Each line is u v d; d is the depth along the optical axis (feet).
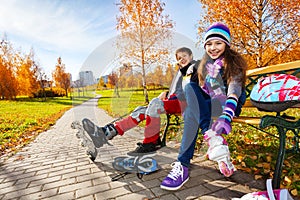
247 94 8.64
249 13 25.02
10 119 25.57
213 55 6.59
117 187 6.23
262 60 26.13
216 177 6.49
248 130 11.58
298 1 23.79
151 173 6.92
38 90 90.94
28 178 7.29
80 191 6.14
